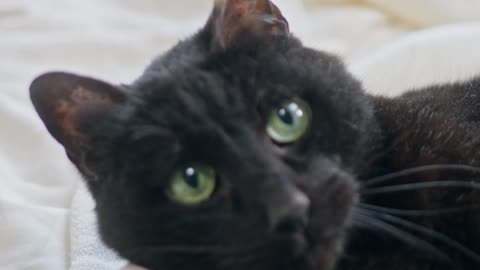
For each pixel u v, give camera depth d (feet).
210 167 1.13
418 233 1.21
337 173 1.15
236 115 1.15
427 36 1.77
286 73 1.19
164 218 1.14
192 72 1.19
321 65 1.24
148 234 1.16
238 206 1.12
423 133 1.28
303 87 1.19
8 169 1.66
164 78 1.20
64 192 1.65
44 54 1.89
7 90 1.79
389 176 1.22
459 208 1.20
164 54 1.28
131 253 1.20
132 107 1.18
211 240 1.13
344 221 1.14
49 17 1.98
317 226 1.11
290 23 1.86
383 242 1.21
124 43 1.91
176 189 1.14
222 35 1.23
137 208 1.16
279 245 1.10
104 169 1.20
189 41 1.27
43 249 1.51
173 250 1.15
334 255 1.14
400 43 1.78
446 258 1.18
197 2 2.05
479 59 1.70
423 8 1.94
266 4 1.28
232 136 1.14
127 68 1.88
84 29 1.95
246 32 1.24
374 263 1.22
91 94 1.22
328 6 2.06
